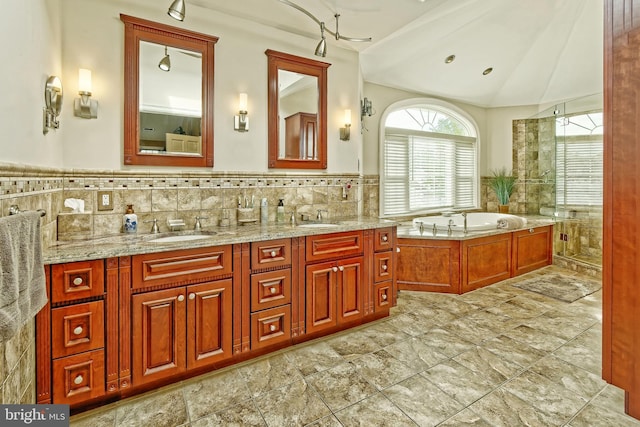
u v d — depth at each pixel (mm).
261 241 2154
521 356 2205
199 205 2602
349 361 2160
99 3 2223
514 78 4871
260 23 2854
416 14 2820
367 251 2666
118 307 1709
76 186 2156
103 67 2240
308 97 3125
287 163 3018
